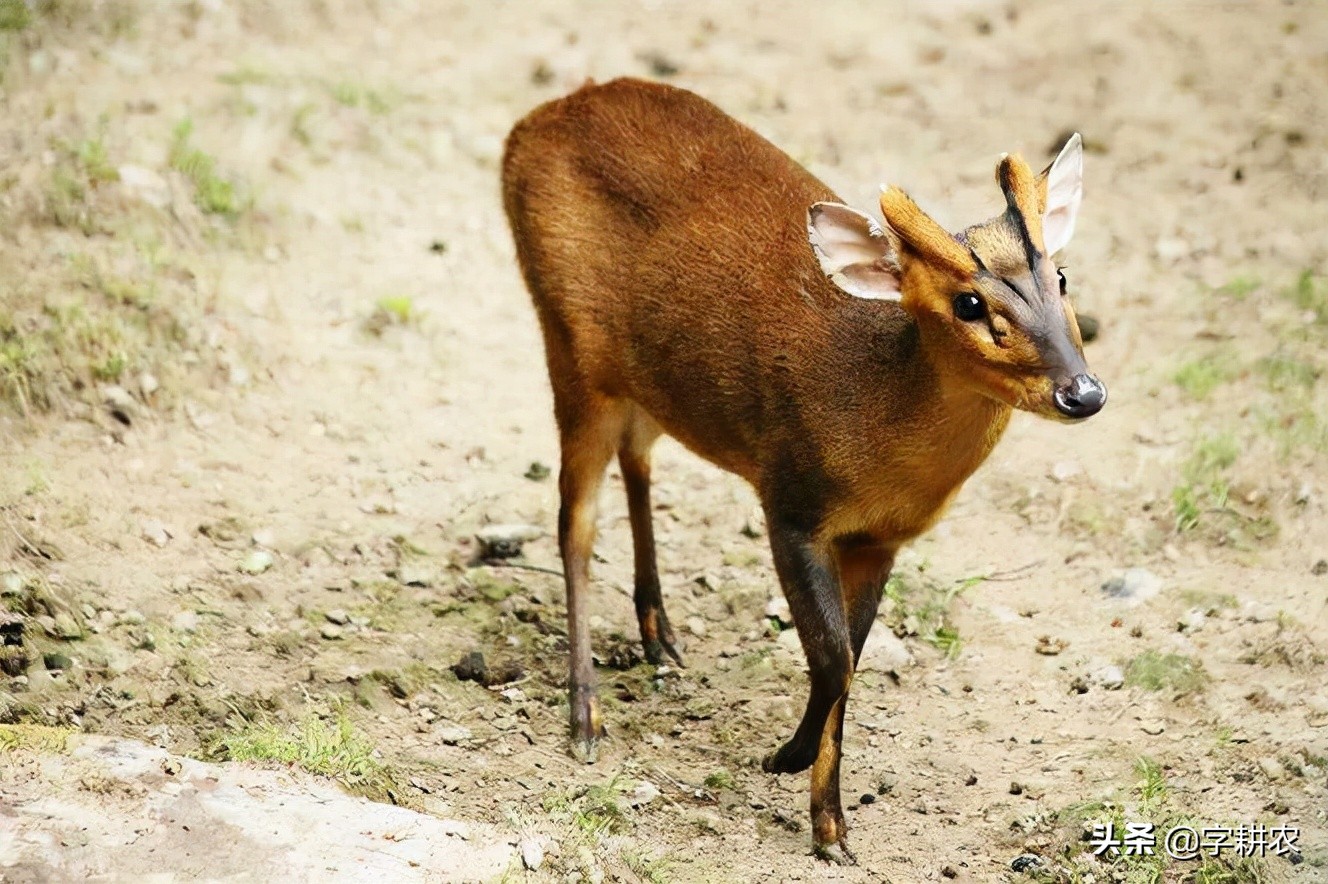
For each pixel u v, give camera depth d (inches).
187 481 478.9
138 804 332.2
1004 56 748.6
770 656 450.3
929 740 422.0
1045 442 532.1
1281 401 540.4
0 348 494.6
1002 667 448.8
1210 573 479.2
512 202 429.7
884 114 704.4
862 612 389.7
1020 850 382.0
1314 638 448.1
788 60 742.5
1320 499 499.2
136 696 393.1
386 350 554.9
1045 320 329.4
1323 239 626.8
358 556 465.4
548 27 759.7
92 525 450.9
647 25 767.7
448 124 670.5
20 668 394.6
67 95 630.5
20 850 311.9
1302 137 685.3
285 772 361.1
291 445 505.7
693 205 398.3
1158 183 662.5
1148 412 542.0
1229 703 430.9
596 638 453.7
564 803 378.3
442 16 762.2
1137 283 604.4
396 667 423.5
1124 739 420.8
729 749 415.2
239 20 728.3
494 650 441.7
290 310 559.2
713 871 364.2
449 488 501.7
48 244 544.1
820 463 369.1
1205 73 733.9
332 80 685.3
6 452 472.1
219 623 426.9
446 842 339.6
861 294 346.6
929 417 354.6
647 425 434.9
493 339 571.5
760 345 377.1
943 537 497.4
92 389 497.7
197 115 636.7
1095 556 488.7
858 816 392.8
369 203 621.0
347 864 324.8
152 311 527.5
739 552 489.4
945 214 636.7
